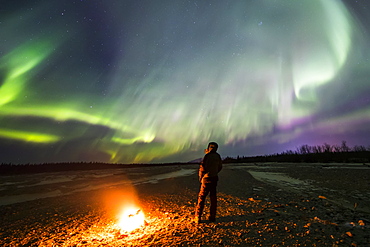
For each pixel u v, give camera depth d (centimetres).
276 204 630
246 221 473
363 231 409
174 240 375
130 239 388
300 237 381
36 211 613
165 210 591
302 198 705
